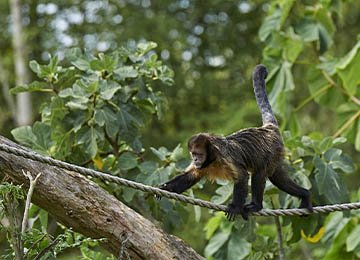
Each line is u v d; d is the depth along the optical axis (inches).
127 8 1128.2
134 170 433.7
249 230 452.1
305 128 1049.5
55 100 423.2
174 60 1139.9
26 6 1154.7
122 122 429.4
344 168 435.2
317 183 424.5
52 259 312.2
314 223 440.8
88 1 1156.5
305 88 1047.0
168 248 346.6
